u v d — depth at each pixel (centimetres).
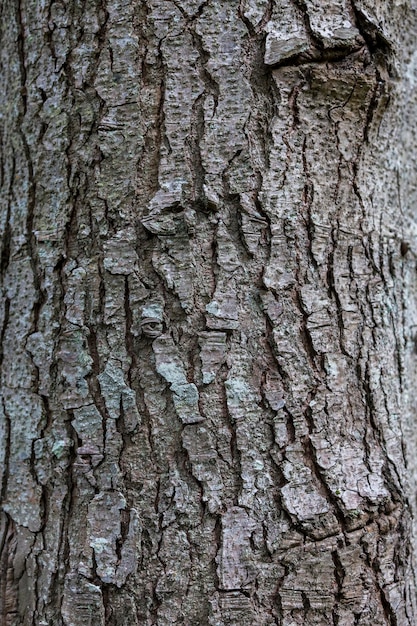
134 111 103
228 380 102
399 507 106
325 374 104
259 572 101
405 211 112
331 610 101
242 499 101
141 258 103
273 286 103
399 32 110
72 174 105
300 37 103
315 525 102
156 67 103
